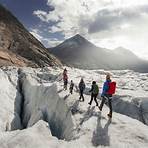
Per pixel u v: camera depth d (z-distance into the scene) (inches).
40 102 925.2
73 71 1793.8
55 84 890.7
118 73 1904.5
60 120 645.9
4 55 2440.9
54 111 731.4
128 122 458.0
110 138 388.5
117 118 480.7
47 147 346.6
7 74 1533.0
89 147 361.7
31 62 2785.4
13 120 914.1
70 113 571.2
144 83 1226.0
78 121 504.7
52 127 688.4
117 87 1123.9
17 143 350.9
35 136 370.9
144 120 739.4
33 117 877.8
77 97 700.0
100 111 524.7
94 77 1451.8
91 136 401.7
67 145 361.7
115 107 829.2
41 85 1042.1
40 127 411.2
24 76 1465.3
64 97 718.5
